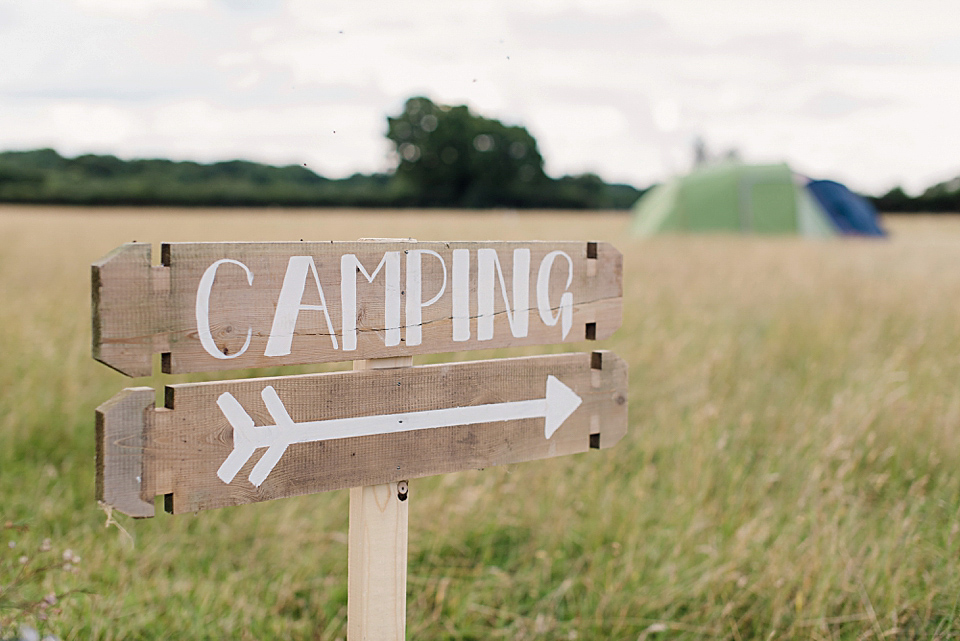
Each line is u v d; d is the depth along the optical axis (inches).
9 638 72.1
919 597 101.0
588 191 2468.0
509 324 74.9
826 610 100.0
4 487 130.9
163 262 57.7
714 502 127.0
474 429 73.3
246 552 118.2
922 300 278.8
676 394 182.7
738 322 266.2
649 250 493.4
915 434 149.4
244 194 1873.8
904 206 1689.2
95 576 105.8
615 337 240.7
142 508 57.6
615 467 148.0
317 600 108.2
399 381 68.8
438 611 103.7
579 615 106.5
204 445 59.9
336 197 2034.9
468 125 2330.2
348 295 65.6
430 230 843.4
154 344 57.3
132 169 2158.0
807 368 202.2
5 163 2037.4
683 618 102.8
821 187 689.6
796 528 115.3
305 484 64.6
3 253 421.1
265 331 62.0
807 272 366.3
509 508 130.1
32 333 207.0
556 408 78.2
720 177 693.9
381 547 69.6
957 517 117.0
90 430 154.5
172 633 97.2
